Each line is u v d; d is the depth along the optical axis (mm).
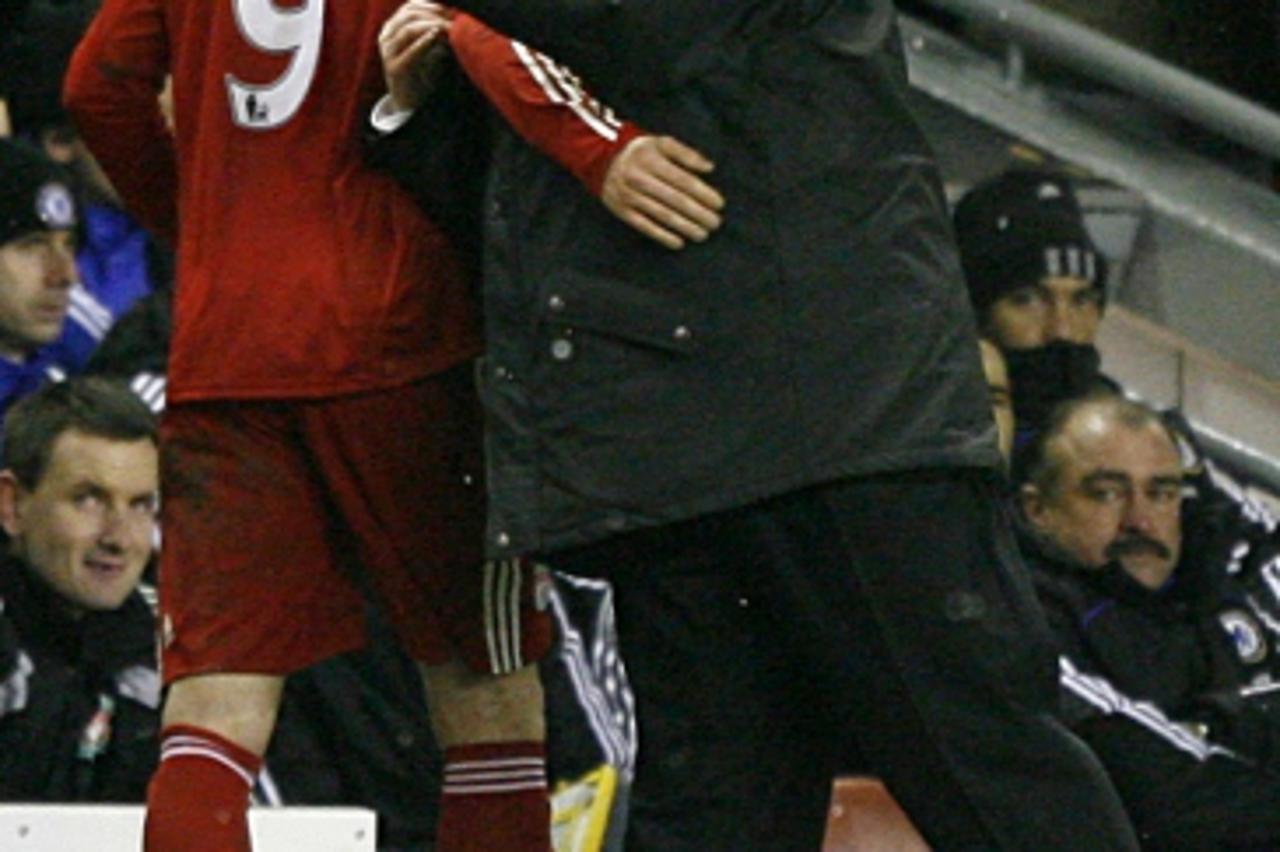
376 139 11234
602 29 10023
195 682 11336
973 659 10234
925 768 10289
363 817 13328
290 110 11367
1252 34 21312
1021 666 10297
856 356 10125
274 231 11414
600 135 10156
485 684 12070
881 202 10250
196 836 11023
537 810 12148
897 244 10242
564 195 10367
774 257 10133
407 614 11781
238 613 11367
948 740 10234
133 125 12094
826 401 10102
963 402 10289
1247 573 17500
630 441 10203
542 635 12125
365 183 11414
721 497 10117
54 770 14945
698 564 10570
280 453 11469
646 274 10219
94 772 15094
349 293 11336
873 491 10172
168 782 11172
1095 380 18547
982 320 18750
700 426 10148
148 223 12547
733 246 10156
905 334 10188
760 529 10266
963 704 10242
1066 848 10234
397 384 11391
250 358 11383
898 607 10203
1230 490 17812
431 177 11266
